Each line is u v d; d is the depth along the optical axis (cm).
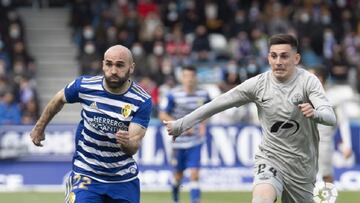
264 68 6088
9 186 4438
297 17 6688
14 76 5559
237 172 4534
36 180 4459
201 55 6109
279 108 2067
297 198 2142
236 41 6284
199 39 6153
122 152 2000
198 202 3544
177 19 6600
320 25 6519
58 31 6556
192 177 3547
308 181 2128
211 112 2123
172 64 6003
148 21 6412
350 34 6644
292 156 2097
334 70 6284
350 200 3931
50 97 6125
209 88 5541
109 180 2008
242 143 4553
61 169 4481
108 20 6250
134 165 2041
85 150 2005
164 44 6181
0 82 5316
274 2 6794
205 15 6631
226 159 4538
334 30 6656
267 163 2109
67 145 4494
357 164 4666
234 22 6450
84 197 1984
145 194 4166
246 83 2106
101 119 1980
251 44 6284
